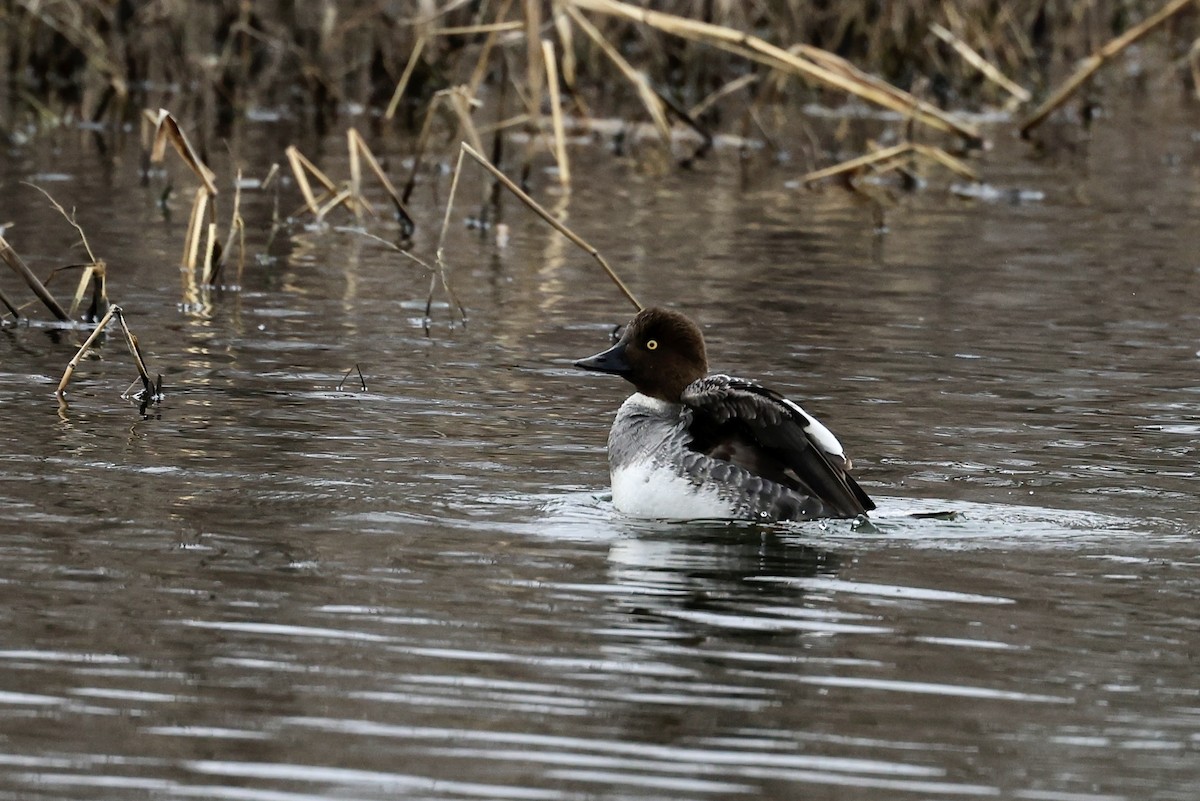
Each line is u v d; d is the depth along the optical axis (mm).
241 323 15867
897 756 7039
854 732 7266
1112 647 8344
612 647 8188
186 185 23234
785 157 27906
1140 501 10984
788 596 9023
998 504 10883
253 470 11188
